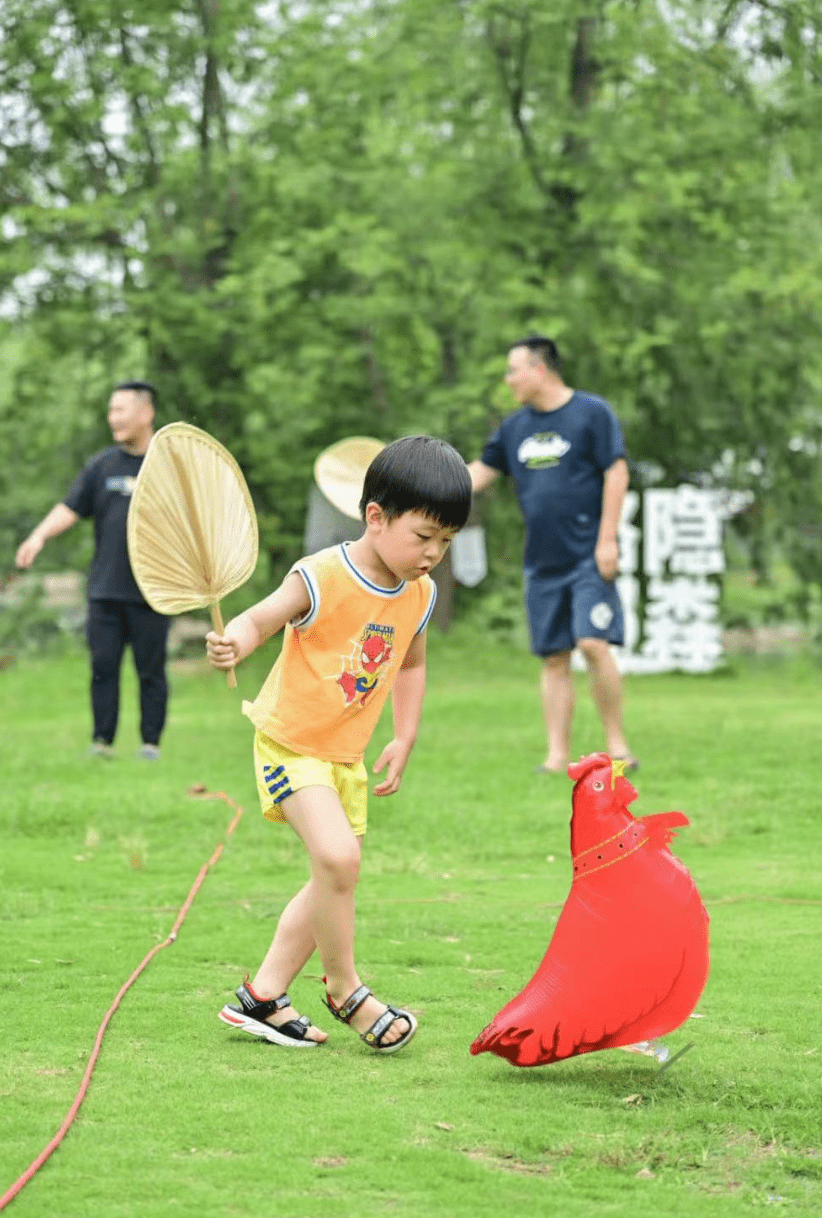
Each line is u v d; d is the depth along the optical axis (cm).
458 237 5069
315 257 5000
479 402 4984
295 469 5069
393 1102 909
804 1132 863
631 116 5022
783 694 3978
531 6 4825
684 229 5059
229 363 5197
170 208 5231
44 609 5247
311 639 1008
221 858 1789
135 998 1156
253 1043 1043
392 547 987
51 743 2842
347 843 996
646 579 4762
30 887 1620
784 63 5006
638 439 5259
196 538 996
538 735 2881
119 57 5138
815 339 5106
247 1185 770
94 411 5247
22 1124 858
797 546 5272
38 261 5081
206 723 3244
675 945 940
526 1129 859
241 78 5147
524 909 1500
